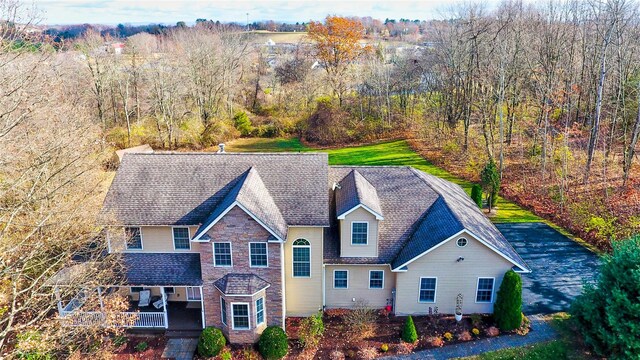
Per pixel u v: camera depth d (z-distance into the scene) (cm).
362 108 7456
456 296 2603
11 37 2286
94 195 3556
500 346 2358
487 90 5222
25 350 1986
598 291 2236
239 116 7475
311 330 2402
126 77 6462
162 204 2577
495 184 3931
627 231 3281
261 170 2720
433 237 2547
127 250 2598
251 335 2392
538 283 2905
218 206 2520
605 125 4975
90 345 2367
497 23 5503
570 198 3991
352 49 8362
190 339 2445
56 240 2531
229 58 7581
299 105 7838
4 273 1991
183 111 6806
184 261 2550
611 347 2158
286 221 2462
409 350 2345
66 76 4778
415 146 6191
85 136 3612
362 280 2661
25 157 2764
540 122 5156
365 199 2573
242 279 2369
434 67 6394
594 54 4962
